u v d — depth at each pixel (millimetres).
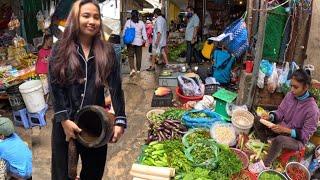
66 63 2203
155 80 8453
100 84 2314
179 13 12828
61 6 7242
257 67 5262
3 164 3434
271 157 4070
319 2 5543
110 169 4422
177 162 4043
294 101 4090
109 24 8242
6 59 6734
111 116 2293
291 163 3945
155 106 6598
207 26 11258
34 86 5441
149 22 11844
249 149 4531
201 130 4711
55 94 2281
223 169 3900
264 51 5832
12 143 3523
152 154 4234
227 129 4707
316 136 4457
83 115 2264
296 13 5500
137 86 7969
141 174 3855
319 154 4312
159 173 3816
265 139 4680
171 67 8789
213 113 5215
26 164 3584
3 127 3479
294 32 5605
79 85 2289
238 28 5945
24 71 6289
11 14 7332
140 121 5918
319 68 5746
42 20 7887
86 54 2285
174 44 11539
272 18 5621
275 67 5336
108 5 8445
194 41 9898
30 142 5160
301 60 5750
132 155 4781
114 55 2385
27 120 5688
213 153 4133
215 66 7480
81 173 2732
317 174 4328
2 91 6043
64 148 2502
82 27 2203
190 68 8898
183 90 6441
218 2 11852
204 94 6605
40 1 8172
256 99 5484
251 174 3949
